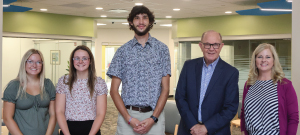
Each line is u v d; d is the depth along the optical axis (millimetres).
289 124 2664
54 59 10812
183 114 2863
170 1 8133
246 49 10469
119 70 2908
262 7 7047
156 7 9094
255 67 2930
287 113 2691
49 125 2957
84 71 2910
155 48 2900
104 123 7926
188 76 2971
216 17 10820
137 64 2867
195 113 2850
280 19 9688
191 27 11297
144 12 2832
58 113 2826
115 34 14398
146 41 2898
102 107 2912
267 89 2779
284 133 2652
